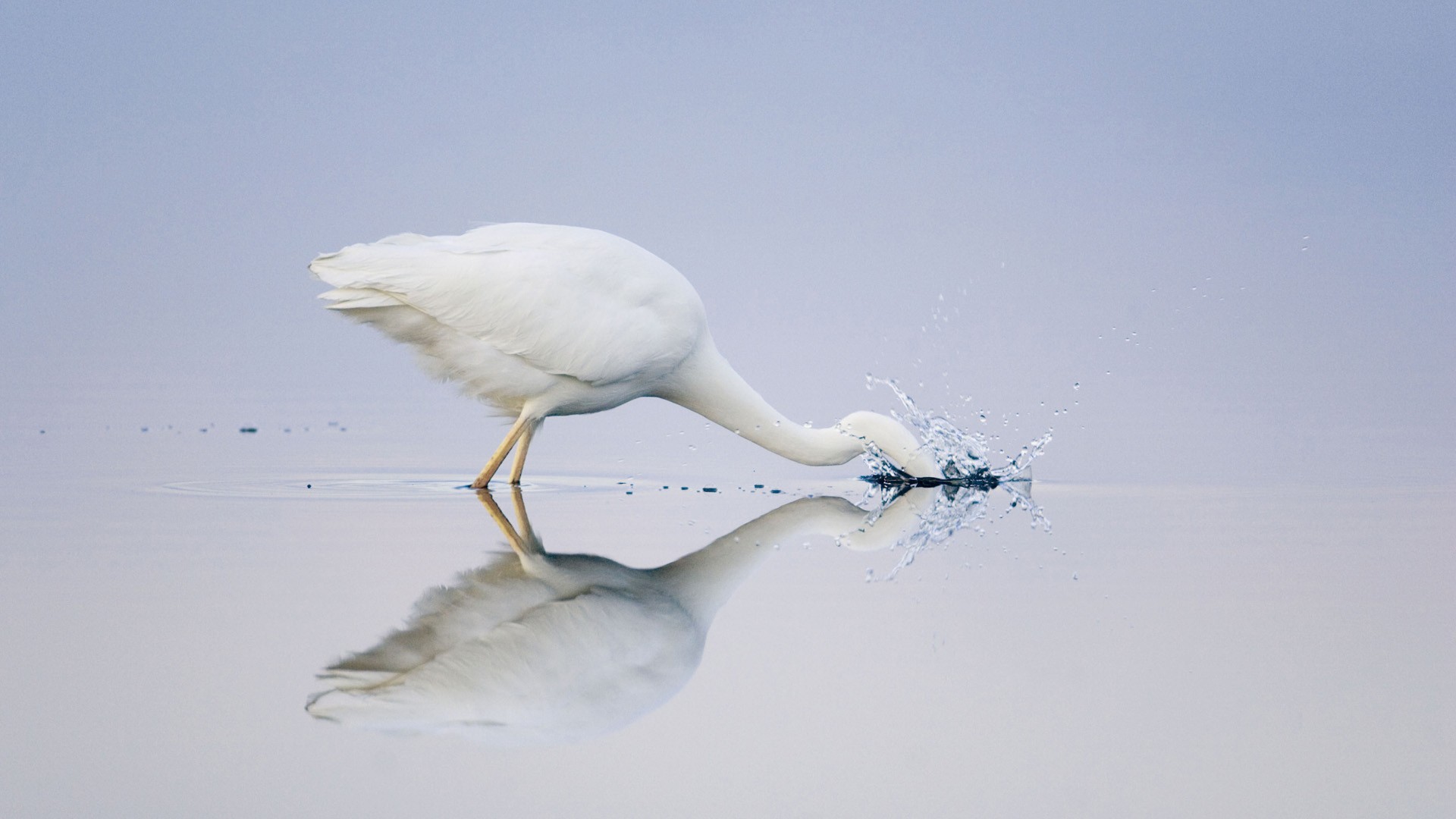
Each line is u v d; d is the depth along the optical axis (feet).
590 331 53.67
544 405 55.26
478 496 54.08
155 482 56.08
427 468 60.80
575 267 54.03
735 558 42.75
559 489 56.13
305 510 50.19
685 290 55.98
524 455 56.54
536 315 53.21
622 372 54.70
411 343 54.95
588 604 36.70
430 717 29.17
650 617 35.73
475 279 52.95
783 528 47.98
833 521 49.49
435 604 36.37
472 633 34.01
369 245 54.39
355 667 31.60
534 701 29.99
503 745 27.94
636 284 54.80
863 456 59.16
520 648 33.09
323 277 53.52
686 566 41.55
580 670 31.78
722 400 57.77
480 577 39.45
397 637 33.63
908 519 49.88
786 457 58.54
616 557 42.68
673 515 50.39
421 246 54.34
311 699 29.86
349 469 60.23
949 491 56.75
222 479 57.26
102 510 49.65
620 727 28.84
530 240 54.85
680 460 64.23
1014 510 51.98
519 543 44.62
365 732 28.40
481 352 53.88
